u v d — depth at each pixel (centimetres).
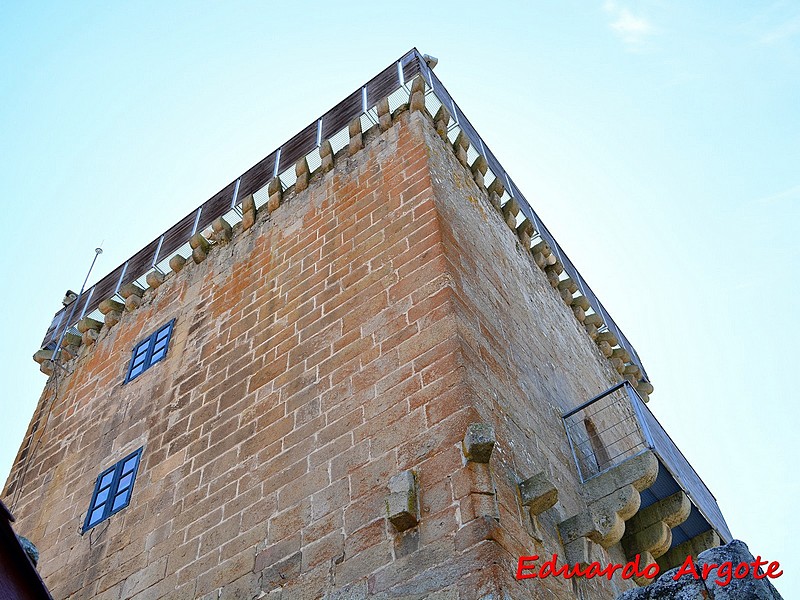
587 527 994
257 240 1659
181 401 1392
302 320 1306
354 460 997
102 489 1352
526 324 1434
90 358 1820
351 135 1650
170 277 1847
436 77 1744
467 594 773
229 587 988
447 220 1310
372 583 853
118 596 1112
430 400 985
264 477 1091
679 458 1330
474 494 853
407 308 1141
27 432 1723
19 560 560
